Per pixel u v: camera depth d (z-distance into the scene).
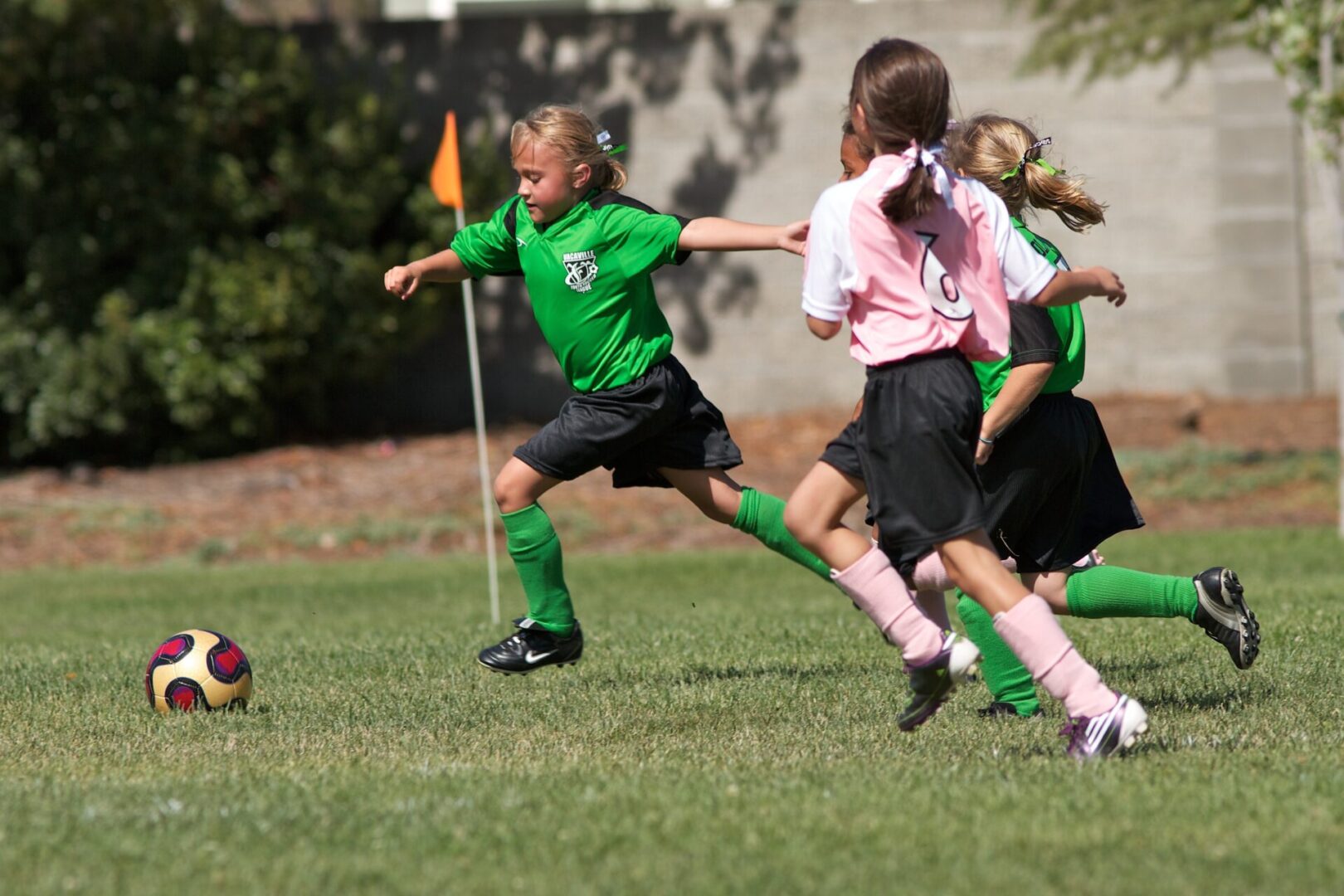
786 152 65.19
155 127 58.56
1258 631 17.92
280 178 59.31
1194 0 51.78
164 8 59.81
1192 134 63.66
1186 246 64.19
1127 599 18.08
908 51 14.09
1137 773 13.90
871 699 19.11
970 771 14.41
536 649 20.22
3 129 58.78
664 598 37.81
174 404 58.09
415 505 54.59
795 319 65.56
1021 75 55.75
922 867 11.30
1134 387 64.75
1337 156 39.00
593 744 16.69
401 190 61.19
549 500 55.34
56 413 57.50
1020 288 14.37
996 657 18.12
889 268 13.96
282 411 63.38
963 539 14.21
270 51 60.56
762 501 19.69
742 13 65.06
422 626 31.78
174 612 37.72
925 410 13.84
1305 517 49.56
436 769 15.17
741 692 19.88
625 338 19.05
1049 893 10.66
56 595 42.12
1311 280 63.97
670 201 66.00
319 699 20.41
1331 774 13.86
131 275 59.00
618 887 10.96
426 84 66.06
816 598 36.94
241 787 14.31
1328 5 37.62
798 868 11.38
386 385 65.38
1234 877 10.88
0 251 59.47
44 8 55.91
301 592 40.94
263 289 57.66
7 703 20.48
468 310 32.97
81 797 13.93
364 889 11.05
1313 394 64.31
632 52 65.56
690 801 13.39
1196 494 52.16
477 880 11.21
